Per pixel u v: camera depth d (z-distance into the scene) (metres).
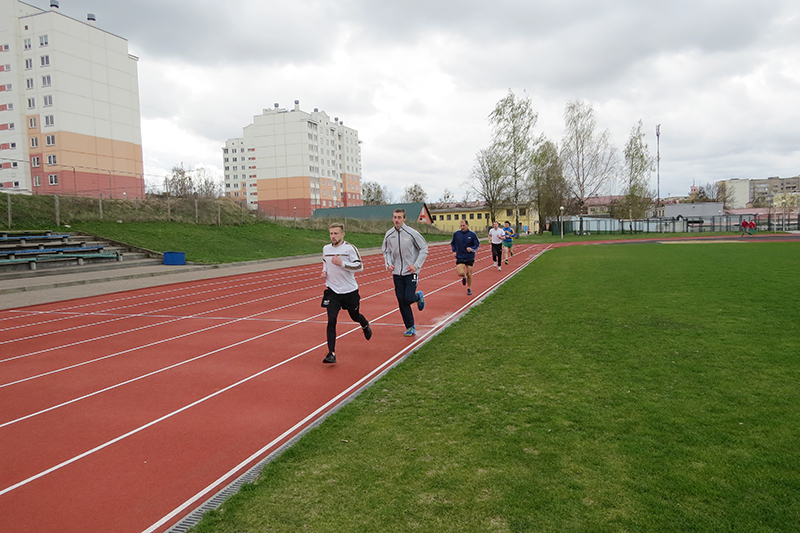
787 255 20.66
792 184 199.75
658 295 10.66
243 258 26.17
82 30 59.25
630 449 3.56
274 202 103.25
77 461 3.87
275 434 4.29
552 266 19.38
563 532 2.64
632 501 2.91
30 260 18.84
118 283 16.92
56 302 12.75
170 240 27.91
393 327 8.86
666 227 63.94
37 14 56.16
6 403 5.27
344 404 4.79
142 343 8.02
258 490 3.20
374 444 3.83
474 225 91.62
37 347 7.88
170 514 3.08
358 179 126.75
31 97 57.34
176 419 4.70
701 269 15.91
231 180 133.75
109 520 3.03
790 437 3.66
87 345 7.96
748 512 2.76
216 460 3.82
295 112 100.56
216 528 2.81
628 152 62.25
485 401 4.68
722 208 81.19
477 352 6.50
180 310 11.32
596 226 68.88
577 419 4.14
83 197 29.02
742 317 8.01
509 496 3.01
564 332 7.43
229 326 9.30
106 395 5.46
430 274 18.45
